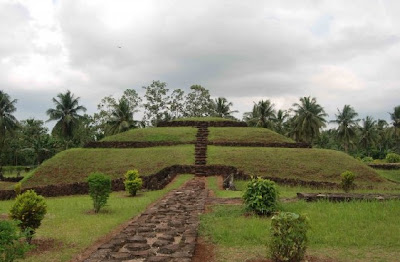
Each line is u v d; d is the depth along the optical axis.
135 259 6.33
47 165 23.89
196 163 23.73
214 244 7.44
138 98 59.31
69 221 10.53
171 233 8.09
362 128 61.25
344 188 18.52
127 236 7.90
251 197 10.40
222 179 20.86
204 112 62.59
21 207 7.84
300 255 6.04
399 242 7.31
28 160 57.03
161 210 11.12
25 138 53.78
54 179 22.14
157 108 60.62
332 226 8.52
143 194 17.12
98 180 12.33
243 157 24.80
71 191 19.77
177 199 13.42
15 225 6.06
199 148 26.97
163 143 29.41
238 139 30.83
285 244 5.98
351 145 57.31
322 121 47.09
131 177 17.16
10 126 42.59
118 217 11.02
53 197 19.12
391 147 72.62
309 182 20.47
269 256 6.23
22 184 21.69
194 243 7.24
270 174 22.25
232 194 15.25
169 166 22.86
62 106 46.88
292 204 11.30
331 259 6.37
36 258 6.91
